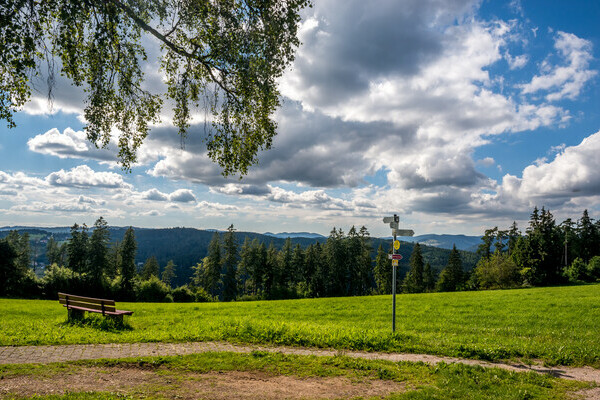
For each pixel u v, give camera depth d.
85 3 6.93
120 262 72.25
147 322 18.25
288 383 7.56
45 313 23.09
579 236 93.38
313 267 85.31
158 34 7.76
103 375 7.36
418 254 94.44
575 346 12.05
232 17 7.61
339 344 11.75
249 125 9.28
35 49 6.69
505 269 73.31
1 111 7.29
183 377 7.55
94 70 7.75
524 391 7.30
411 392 7.04
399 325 18.39
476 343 12.54
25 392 6.02
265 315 23.66
